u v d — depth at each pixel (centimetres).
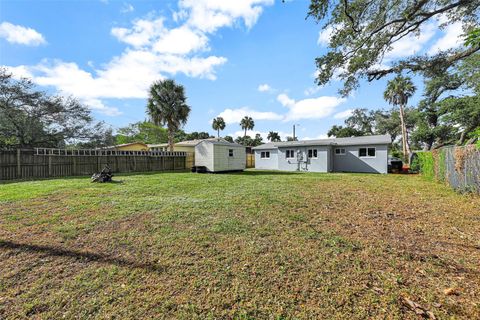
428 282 220
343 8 595
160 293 205
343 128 3869
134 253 285
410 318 171
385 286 213
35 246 304
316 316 175
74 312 182
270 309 184
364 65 719
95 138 1717
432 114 2269
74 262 262
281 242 318
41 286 216
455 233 353
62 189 736
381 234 351
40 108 1438
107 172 972
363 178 1162
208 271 242
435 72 730
